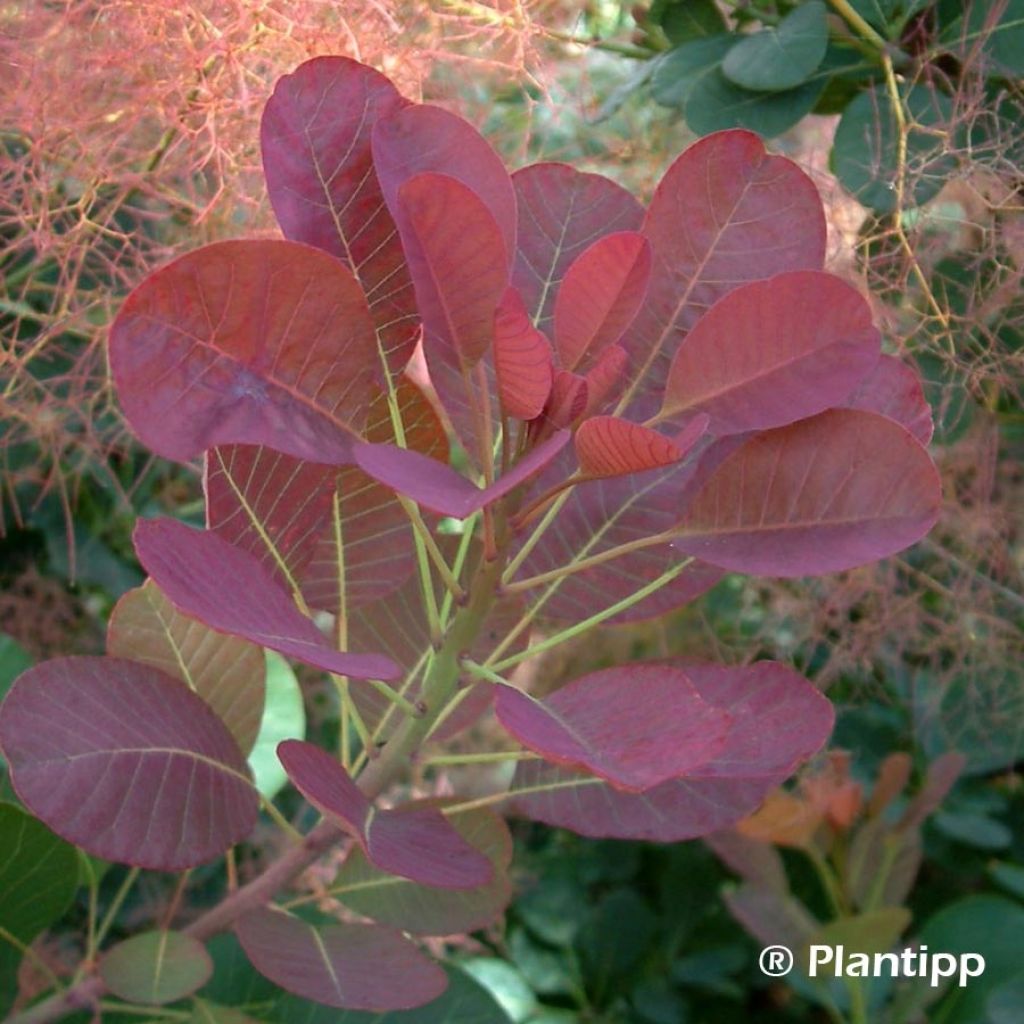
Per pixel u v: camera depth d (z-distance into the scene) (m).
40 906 0.43
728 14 0.53
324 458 0.33
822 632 0.63
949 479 0.59
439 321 0.33
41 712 0.34
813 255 0.36
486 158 0.35
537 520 0.41
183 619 0.41
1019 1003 0.59
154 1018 0.46
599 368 0.32
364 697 0.43
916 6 0.47
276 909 0.40
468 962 0.75
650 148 0.60
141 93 0.51
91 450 0.57
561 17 0.56
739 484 0.34
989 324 0.51
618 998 0.74
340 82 0.35
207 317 0.30
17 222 0.54
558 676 0.75
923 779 0.72
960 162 0.47
